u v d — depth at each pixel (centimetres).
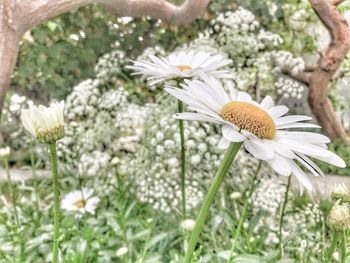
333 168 70
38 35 75
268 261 30
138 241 40
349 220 23
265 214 45
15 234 38
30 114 19
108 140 55
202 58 32
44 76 76
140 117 52
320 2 70
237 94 21
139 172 48
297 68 62
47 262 36
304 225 42
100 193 49
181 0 75
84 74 77
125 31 77
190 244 18
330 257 23
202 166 49
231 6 76
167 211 44
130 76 68
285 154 18
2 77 53
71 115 55
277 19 77
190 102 18
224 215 36
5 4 52
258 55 61
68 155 55
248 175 51
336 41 71
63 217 45
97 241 39
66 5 55
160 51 59
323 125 74
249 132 18
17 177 64
